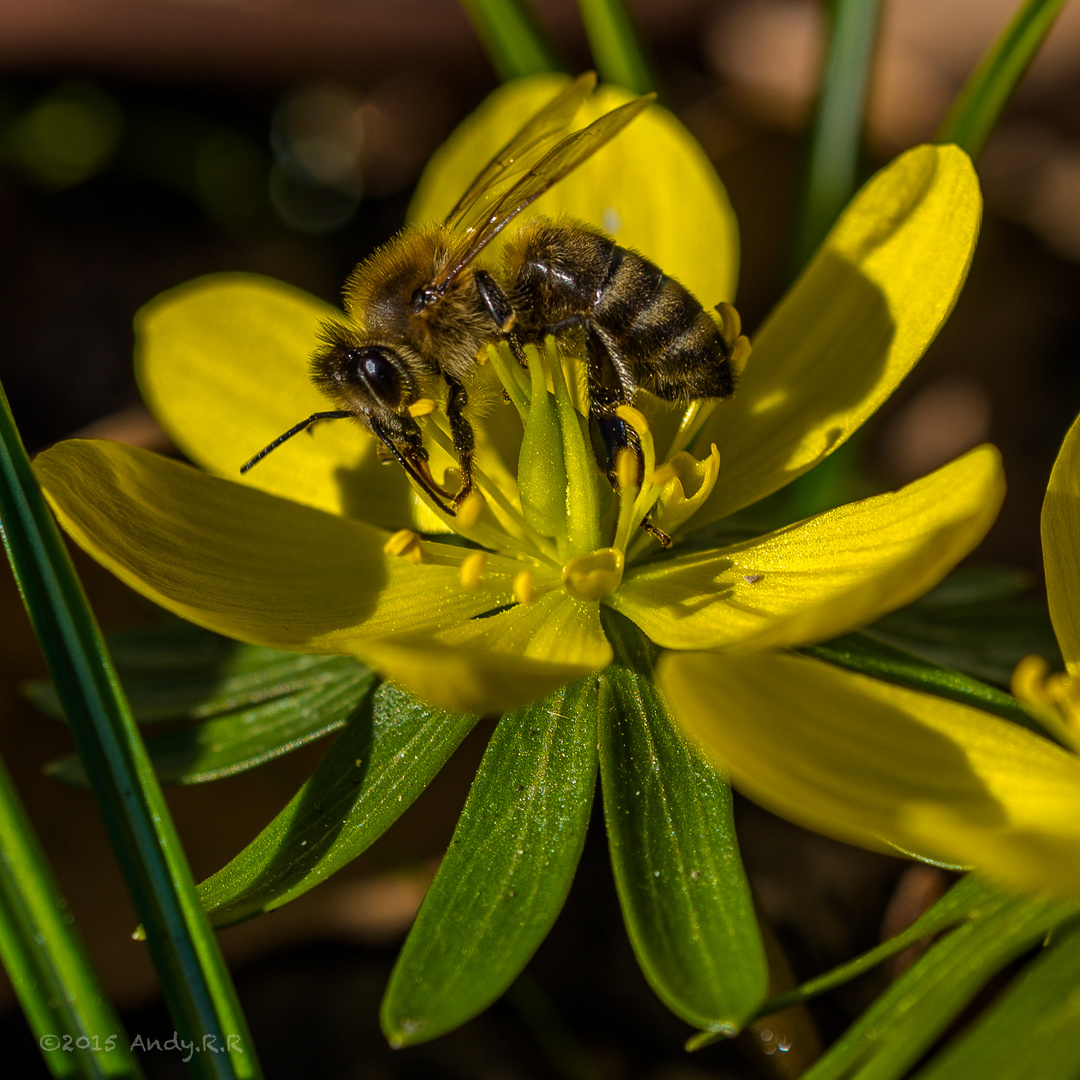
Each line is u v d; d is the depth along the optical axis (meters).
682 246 0.17
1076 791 0.16
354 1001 0.18
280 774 0.18
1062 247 0.21
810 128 0.18
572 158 0.17
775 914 0.18
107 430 0.19
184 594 0.16
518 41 0.18
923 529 0.16
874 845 0.16
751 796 0.16
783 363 0.17
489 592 0.17
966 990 0.15
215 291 0.17
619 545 0.17
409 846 0.18
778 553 0.16
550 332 0.17
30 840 0.16
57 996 0.16
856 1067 0.16
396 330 0.17
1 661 0.18
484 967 0.16
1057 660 0.17
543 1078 0.17
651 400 0.17
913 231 0.17
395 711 0.16
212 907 0.16
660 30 0.22
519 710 0.16
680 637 0.16
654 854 0.16
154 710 0.17
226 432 0.17
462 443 0.17
